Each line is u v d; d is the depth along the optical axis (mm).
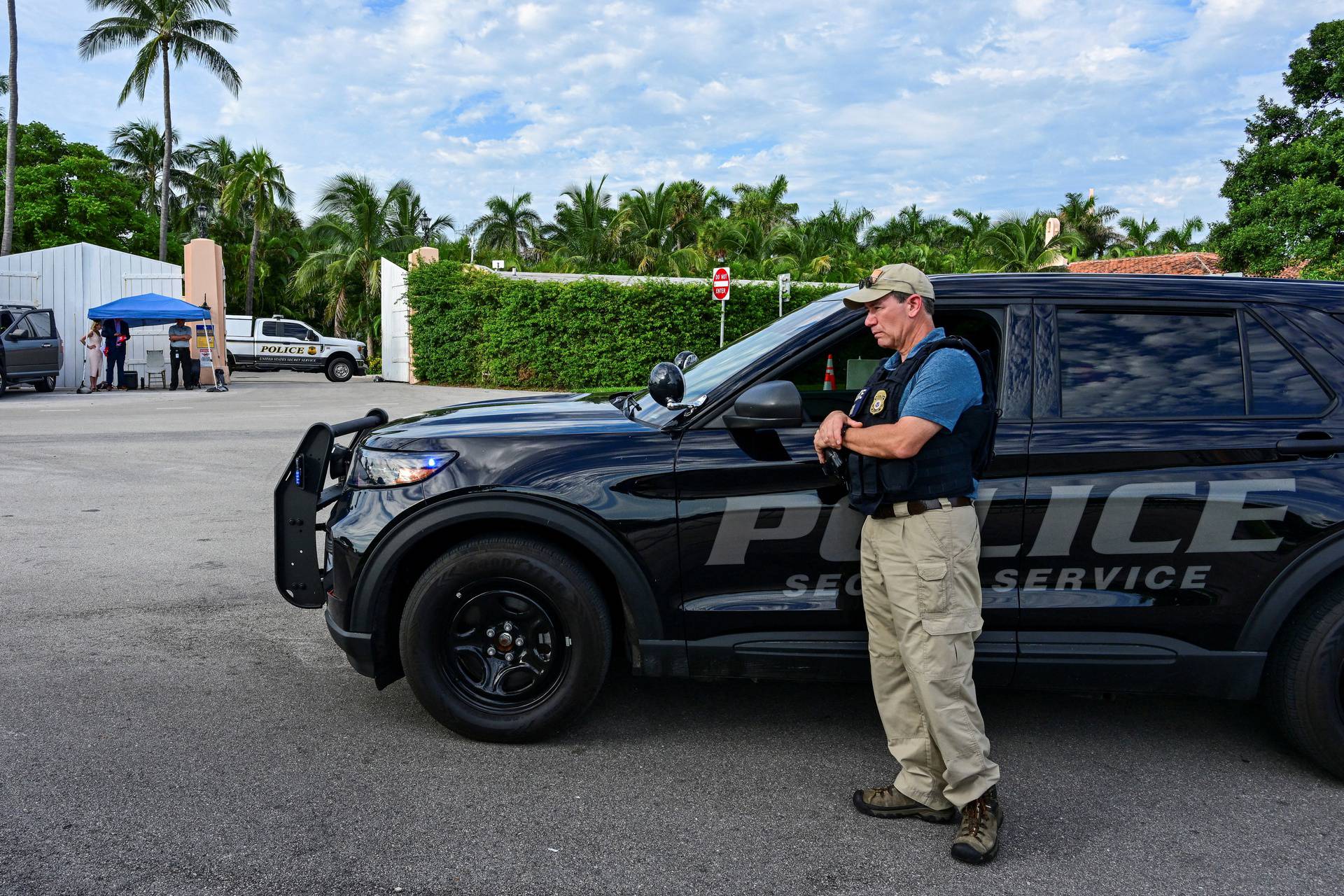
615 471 3031
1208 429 2934
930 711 2543
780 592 3021
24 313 19375
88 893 2305
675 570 3027
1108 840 2658
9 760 3045
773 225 41594
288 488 3400
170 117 34375
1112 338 3043
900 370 2553
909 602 2555
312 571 3406
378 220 37438
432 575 3100
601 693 3723
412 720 3422
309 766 3035
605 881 2408
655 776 3006
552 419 3320
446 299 23094
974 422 2551
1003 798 2910
